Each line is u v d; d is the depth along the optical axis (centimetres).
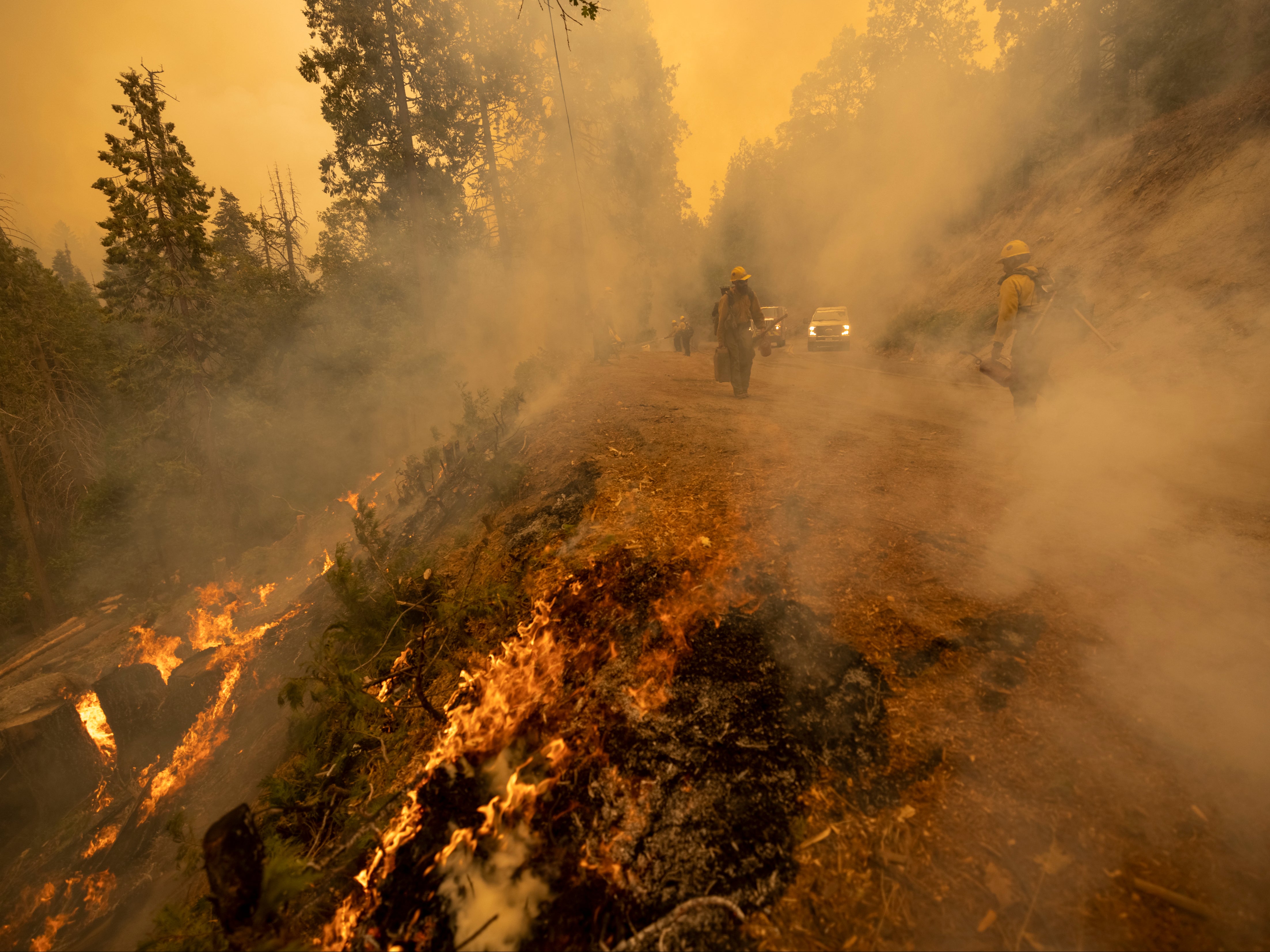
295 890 201
